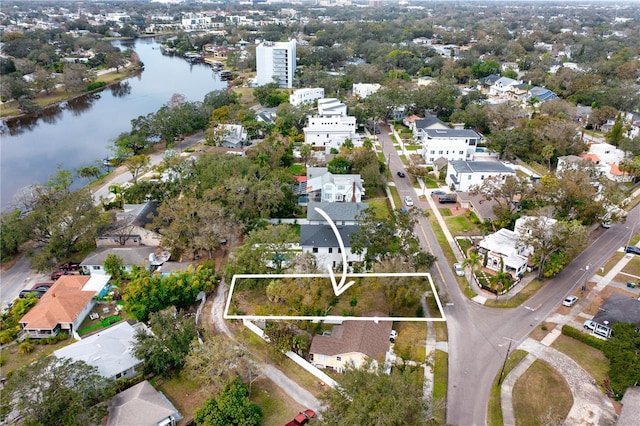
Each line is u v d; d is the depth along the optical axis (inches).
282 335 1900.8
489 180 3095.5
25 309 2182.6
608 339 1850.4
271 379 1807.3
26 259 2721.5
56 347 2010.3
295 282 2127.2
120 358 1813.5
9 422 1473.9
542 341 1995.6
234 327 2097.7
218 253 2706.7
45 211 2748.5
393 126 5305.1
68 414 1466.5
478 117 4955.7
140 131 4505.4
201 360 1712.6
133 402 1579.7
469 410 1649.9
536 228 2384.4
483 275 2477.9
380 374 1483.8
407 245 2333.9
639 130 4785.9
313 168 3639.3
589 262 2608.3
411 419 1330.0
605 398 1697.8
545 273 2404.0
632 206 3321.9
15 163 4311.0
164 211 2716.5
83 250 2748.5
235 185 2881.4
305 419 1595.7
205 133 4749.0
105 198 3457.2
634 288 2349.9
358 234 2404.0
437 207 3312.0
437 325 2101.4
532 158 4183.1
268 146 3863.2
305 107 5142.7
